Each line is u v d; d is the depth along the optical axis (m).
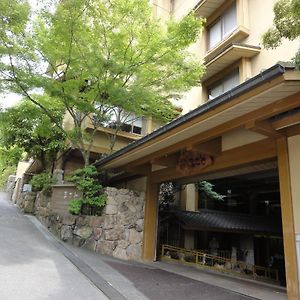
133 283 5.70
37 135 13.97
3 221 11.03
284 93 4.30
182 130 5.87
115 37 9.27
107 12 9.07
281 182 5.31
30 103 11.53
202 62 11.51
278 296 5.49
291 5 4.13
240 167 6.71
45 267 5.86
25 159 24.03
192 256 10.95
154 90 10.80
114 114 12.38
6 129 13.53
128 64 9.63
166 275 6.92
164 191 12.54
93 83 9.99
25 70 9.25
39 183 13.61
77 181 9.78
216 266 10.66
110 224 8.83
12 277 4.98
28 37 9.12
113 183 11.45
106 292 4.89
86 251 8.43
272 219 14.13
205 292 5.58
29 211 14.77
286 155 5.30
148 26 9.49
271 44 4.87
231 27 12.48
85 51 9.13
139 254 9.20
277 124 5.26
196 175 8.05
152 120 14.81
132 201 9.48
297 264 4.82
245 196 14.95
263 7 11.34
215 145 6.91
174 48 9.52
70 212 10.05
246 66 11.17
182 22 9.32
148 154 8.07
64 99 9.87
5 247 7.02
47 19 8.90
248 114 5.12
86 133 11.71
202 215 13.13
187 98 14.38
